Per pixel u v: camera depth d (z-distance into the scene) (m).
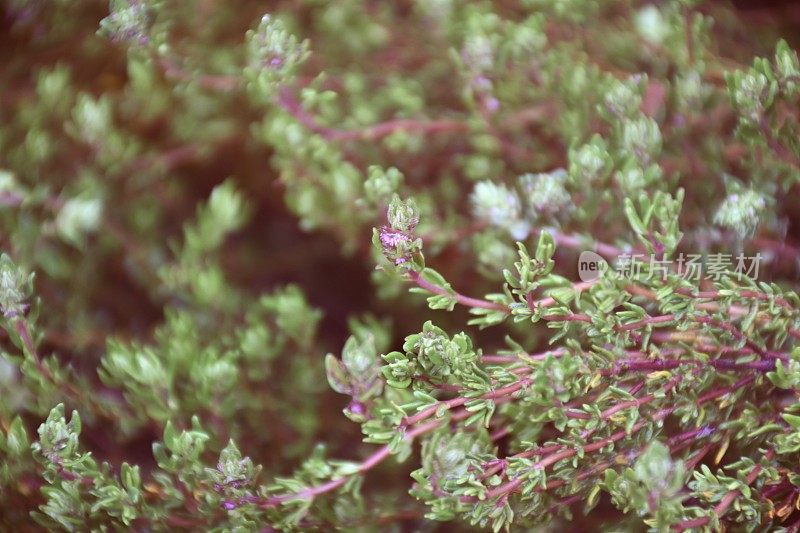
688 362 0.33
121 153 0.40
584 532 0.37
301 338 0.39
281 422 0.39
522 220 0.37
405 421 0.33
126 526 0.35
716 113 0.38
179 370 0.37
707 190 0.38
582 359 0.33
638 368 0.33
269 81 0.37
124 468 0.34
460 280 0.40
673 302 0.33
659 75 0.39
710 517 0.32
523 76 0.39
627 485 0.32
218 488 0.34
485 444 0.33
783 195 0.37
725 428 0.34
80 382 0.37
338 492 0.35
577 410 0.32
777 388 0.35
